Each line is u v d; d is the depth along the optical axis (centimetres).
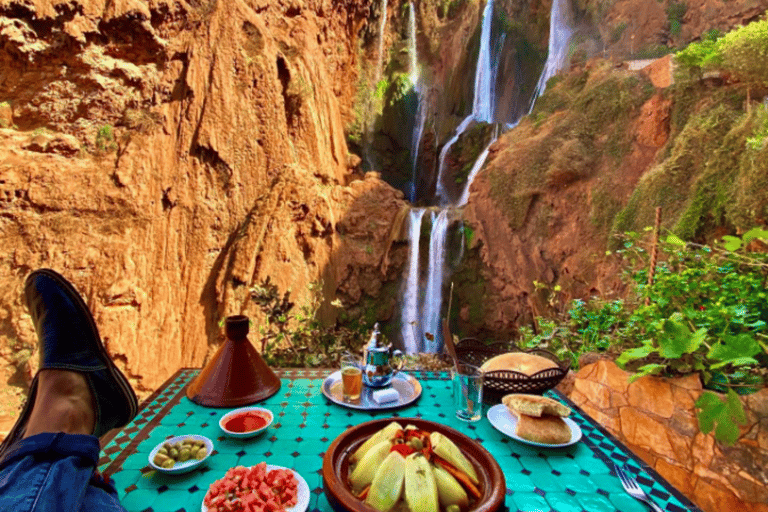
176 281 768
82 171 729
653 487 108
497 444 129
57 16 704
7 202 680
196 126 795
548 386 153
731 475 177
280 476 100
